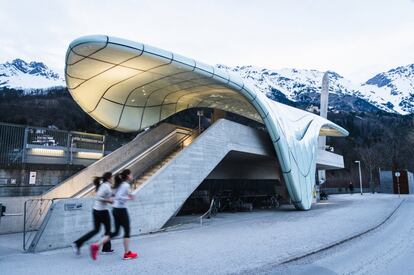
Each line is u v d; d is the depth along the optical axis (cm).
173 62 1243
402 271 626
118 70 1319
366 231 1110
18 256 745
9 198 1177
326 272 615
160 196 1212
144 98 1731
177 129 1956
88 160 2167
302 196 2111
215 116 2330
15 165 1652
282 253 764
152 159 1688
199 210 2105
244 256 732
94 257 699
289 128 2225
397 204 2450
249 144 1906
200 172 1445
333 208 2206
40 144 1909
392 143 8562
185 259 702
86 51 1101
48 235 834
